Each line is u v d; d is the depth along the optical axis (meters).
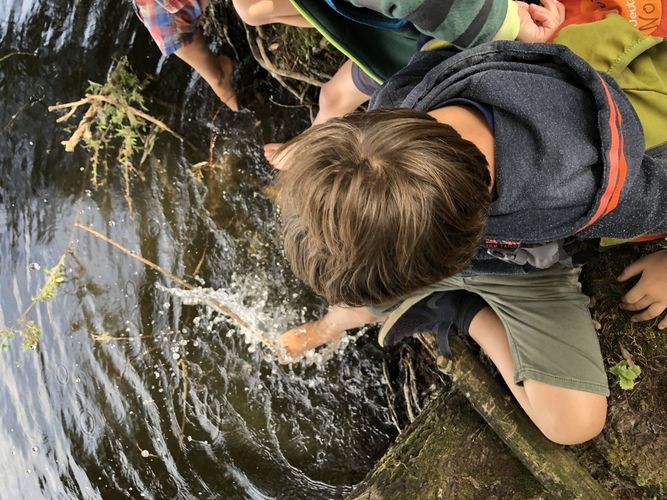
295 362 1.80
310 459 1.75
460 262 0.87
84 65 1.82
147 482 1.72
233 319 1.82
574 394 1.29
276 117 1.90
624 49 1.14
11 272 1.80
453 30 1.00
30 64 1.82
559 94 0.97
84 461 1.74
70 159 1.83
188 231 1.85
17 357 1.78
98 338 1.79
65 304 1.80
